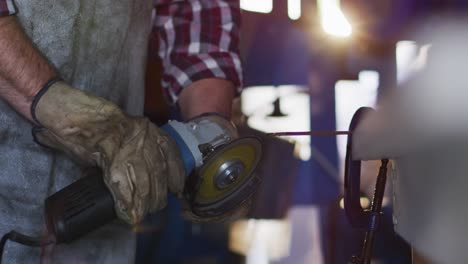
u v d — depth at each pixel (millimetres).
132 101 1761
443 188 1184
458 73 1148
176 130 1505
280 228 3719
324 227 3719
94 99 1413
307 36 3926
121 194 1393
